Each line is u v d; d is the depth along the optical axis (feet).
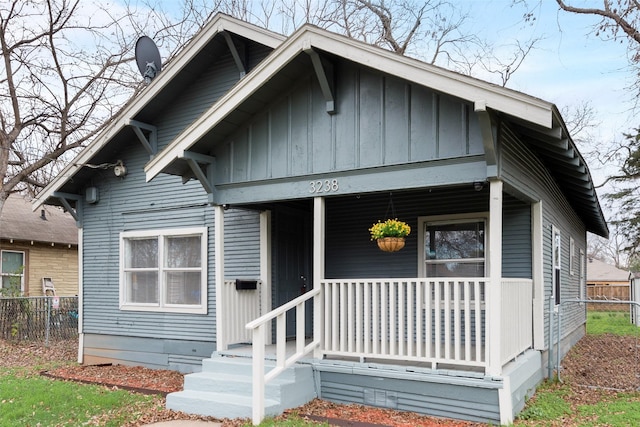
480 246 25.99
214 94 32.14
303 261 31.86
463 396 19.13
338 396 21.89
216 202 24.95
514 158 20.84
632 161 77.46
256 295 28.27
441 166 19.72
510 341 20.35
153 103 32.73
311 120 22.63
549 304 27.30
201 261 31.17
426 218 27.25
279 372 20.30
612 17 47.65
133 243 34.35
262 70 21.71
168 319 32.14
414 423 18.88
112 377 29.58
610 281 108.58
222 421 20.15
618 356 36.14
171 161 23.80
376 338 21.13
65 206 35.73
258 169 23.81
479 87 17.61
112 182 35.32
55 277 58.39
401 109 20.62
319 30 20.39
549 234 28.66
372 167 21.01
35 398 23.43
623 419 19.07
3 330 43.11
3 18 45.70
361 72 21.59
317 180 22.38
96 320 35.29
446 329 19.62
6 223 55.52
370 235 28.68
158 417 20.84
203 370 24.08
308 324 31.60
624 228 86.28
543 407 20.75
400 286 20.70
